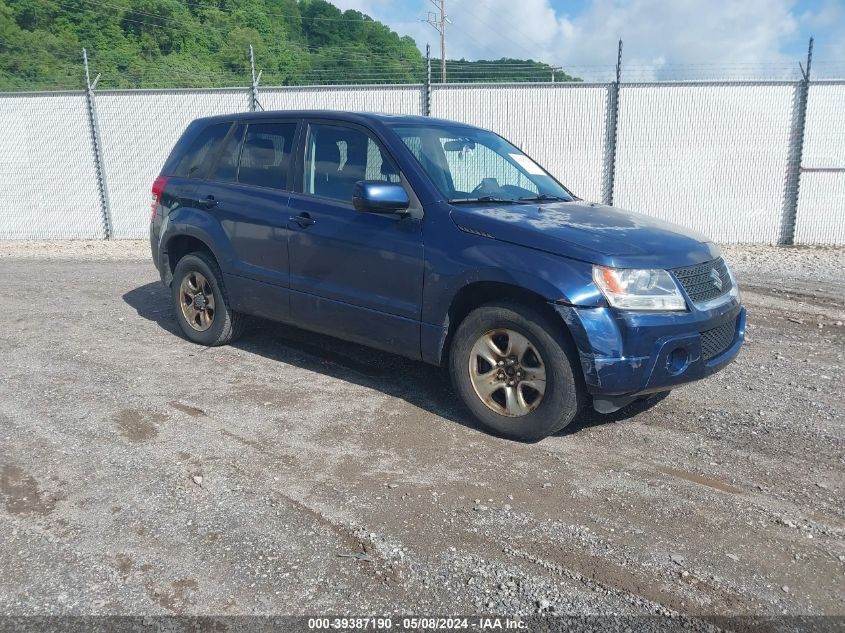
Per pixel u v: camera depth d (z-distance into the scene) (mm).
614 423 4496
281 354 5820
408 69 15953
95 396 4809
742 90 13156
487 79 14727
